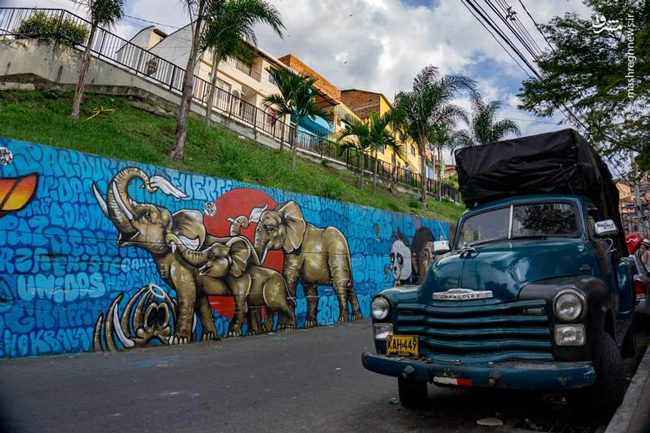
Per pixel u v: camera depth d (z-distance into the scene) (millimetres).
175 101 17781
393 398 4605
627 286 5176
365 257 14227
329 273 12461
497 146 5371
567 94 12203
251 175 13070
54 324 6949
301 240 11680
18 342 6555
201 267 9133
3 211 6699
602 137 12141
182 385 5219
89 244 7555
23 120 10391
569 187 4777
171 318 8438
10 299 6570
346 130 23016
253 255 10266
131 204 8250
